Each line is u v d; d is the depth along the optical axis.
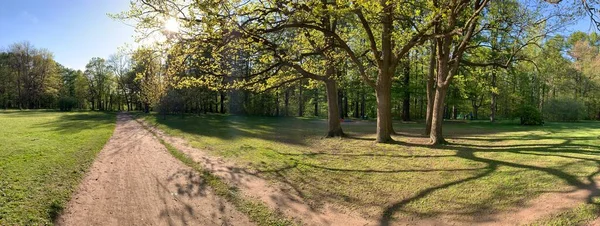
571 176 6.52
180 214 5.69
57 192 6.36
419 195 6.33
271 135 17.14
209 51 10.72
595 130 17.17
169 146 12.99
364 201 6.24
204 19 7.73
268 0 9.02
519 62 17.17
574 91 36.38
